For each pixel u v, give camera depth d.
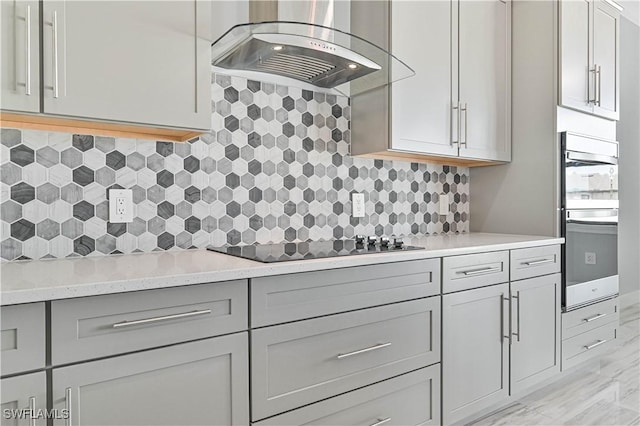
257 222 2.04
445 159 2.63
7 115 1.33
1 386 0.96
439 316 1.86
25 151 1.50
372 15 2.17
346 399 1.56
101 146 1.64
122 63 1.36
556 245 2.46
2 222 1.46
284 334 1.40
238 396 1.31
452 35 2.37
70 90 1.28
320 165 2.25
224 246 1.93
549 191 2.56
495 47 2.61
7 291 0.97
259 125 2.04
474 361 2.01
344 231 2.34
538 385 2.42
